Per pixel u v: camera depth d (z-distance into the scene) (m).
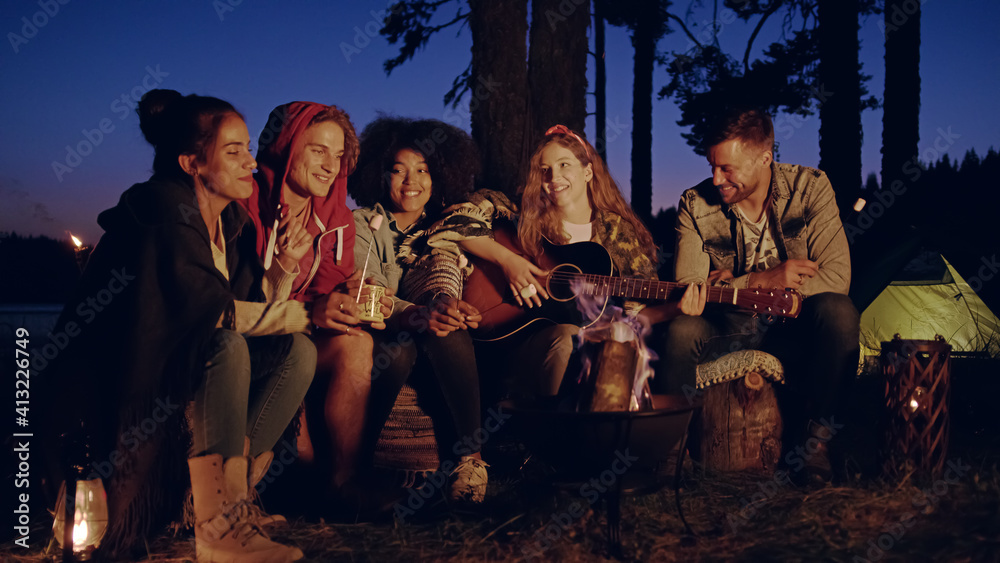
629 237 3.52
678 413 2.20
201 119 2.52
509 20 4.95
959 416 3.82
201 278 2.36
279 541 2.46
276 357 2.59
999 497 2.51
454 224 3.36
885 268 5.41
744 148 3.30
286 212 2.79
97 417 2.32
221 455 2.30
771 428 3.25
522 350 3.14
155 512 2.36
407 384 3.18
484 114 4.97
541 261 3.41
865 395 4.76
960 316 6.01
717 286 3.23
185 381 2.28
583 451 2.18
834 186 8.86
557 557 2.24
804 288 3.33
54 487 2.30
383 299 2.84
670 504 2.71
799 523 2.43
